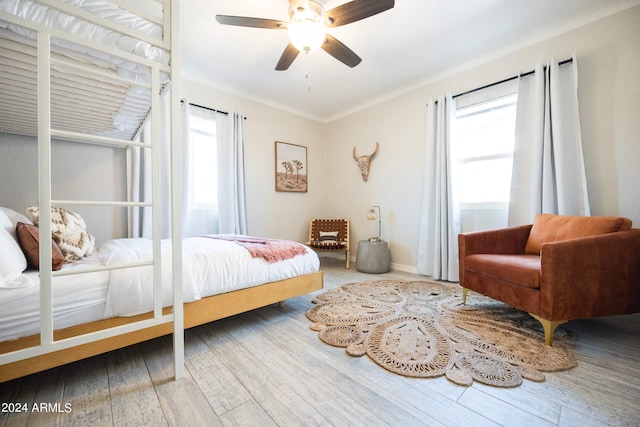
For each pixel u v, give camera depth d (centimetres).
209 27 226
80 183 247
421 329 172
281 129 399
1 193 212
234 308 166
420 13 214
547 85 232
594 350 148
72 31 100
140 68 125
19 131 211
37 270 126
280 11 210
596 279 157
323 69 298
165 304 137
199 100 315
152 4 206
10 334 101
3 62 118
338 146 440
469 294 243
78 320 115
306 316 197
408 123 347
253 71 300
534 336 162
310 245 390
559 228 197
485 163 288
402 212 355
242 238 236
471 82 291
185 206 290
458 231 293
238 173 341
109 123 210
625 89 207
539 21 226
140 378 125
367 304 219
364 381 122
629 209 206
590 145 221
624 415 100
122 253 149
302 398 111
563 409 104
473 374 125
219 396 112
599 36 216
